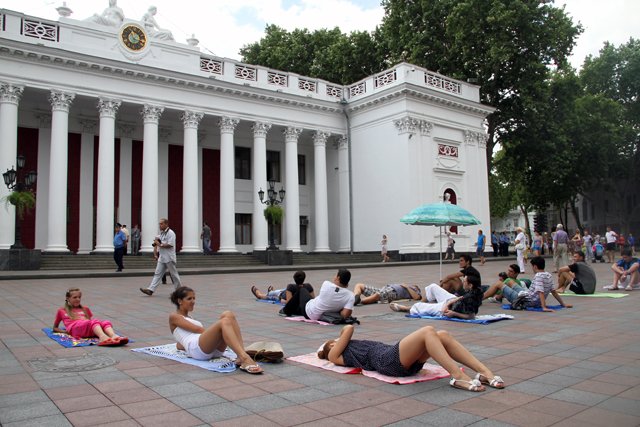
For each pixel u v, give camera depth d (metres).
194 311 10.11
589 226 62.62
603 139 40.75
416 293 11.77
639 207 53.16
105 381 4.82
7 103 22.23
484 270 21.92
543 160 36.81
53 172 23.22
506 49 32.09
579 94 41.72
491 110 34.44
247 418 3.84
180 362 5.58
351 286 15.52
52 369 5.27
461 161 32.94
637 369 5.33
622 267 13.92
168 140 30.52
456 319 8.70
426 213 13.03
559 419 3.84
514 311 9.83
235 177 33.31
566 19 35.16
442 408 4.09
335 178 35.00
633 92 48.34
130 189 28.62
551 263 28.11
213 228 32.16
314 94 32.25
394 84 30.66
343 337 5.35
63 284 15.73
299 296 9.30
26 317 9.02
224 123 28.52
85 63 23.88
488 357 5.89
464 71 35.53
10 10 22.55
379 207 31.39
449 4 34.09
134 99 25.50
